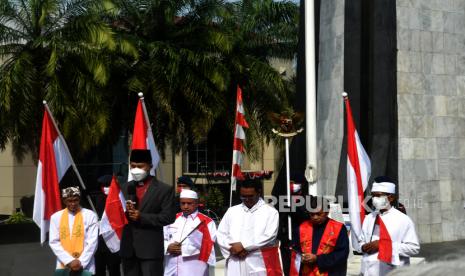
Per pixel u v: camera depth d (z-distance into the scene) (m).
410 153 14.56
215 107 22.03
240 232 7.59
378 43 14.05
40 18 20.52
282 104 24.30
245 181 7.61
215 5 23.11
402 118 14.51
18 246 18.44
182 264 8.38
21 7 21.11
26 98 19.25
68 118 19.39
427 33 14.99
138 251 7.38
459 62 15.43
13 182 29.48
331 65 15.19
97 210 10.02
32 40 20.56
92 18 19.94
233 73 23.44
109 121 21.53
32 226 25.17
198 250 8.41
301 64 15.27
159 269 7.47
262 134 25.20
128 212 7.27
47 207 8.56
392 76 14.16
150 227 7.40
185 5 22.88
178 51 21.61
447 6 15.34
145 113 9.38
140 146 9.22
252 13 26.59
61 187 14.10
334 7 15.18
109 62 20.83
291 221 8.45
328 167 15.05
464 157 15.34
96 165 30.78
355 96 14.19
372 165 13.65
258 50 27.11
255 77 23.53
